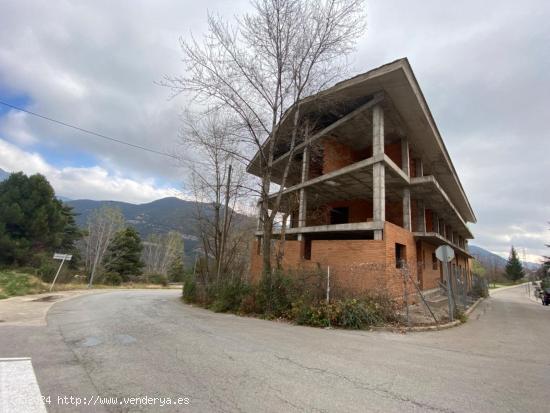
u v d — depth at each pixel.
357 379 4.42
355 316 9.02
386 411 3.40
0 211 31.11
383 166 13.85
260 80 13.44
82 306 13.77
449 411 3.46
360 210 20.00
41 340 6.59
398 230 14.06
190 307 14.88
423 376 4.68
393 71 12.77
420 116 15.45
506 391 4.16
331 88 14.38
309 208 21.09
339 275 11.29
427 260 19.52
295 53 12.99
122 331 7.71
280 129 15.59
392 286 11.65
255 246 20.62
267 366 4.92
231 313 12.20
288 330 8.36
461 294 17.81
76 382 4.09
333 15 12.49
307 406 3.46
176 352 5.68
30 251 31.73
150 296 22.50
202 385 4.02
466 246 39.16
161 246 58.41
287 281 11.16
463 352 6.53
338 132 17.61
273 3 12.63
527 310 19.25
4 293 16.44
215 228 19.09
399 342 7.30
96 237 41.72
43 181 34.91
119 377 4.30
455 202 29.61
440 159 20.03
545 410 3.58
